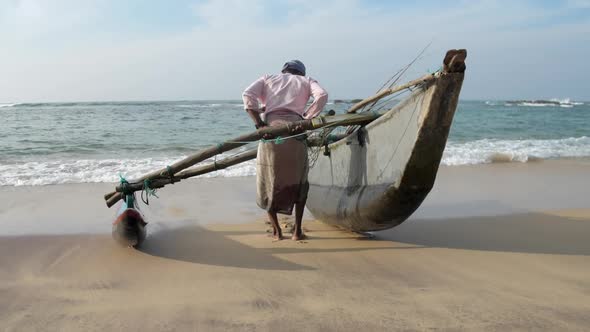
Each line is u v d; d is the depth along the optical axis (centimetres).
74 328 277
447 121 365
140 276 374
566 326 275
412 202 404
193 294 332
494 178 904
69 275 377
